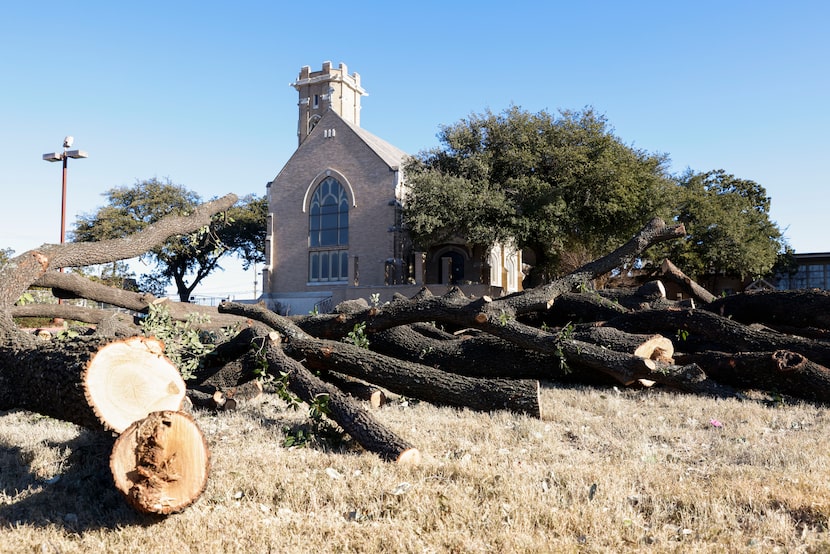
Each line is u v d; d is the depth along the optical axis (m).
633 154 37.44
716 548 3.92
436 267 41.41
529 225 34.38
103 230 51.66
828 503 4.50
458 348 10.47
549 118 37.16
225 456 5.86
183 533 4.22
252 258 60.81
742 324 11.07
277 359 7.57
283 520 4.42
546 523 4.32
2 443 6.60
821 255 50.44
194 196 56.72
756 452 5.97
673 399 8.88
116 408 4.98
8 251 32.56
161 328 9.03
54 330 11.43
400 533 4.15
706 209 43.28
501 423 7.35
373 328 10.30
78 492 5.12
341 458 5.85
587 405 8.55
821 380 8.72
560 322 13.14
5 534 4.25
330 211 42.28
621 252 11.30
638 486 5.06
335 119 42.41
